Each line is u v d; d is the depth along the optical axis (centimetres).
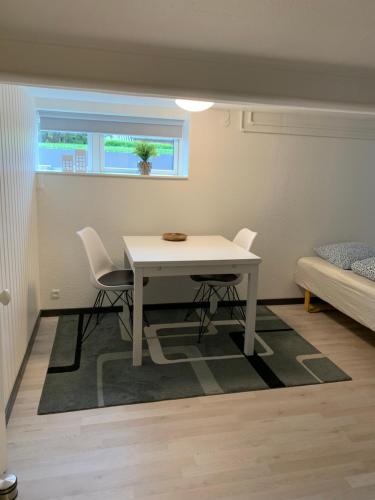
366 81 189
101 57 157
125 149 389
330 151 395
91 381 249
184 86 168
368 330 346
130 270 341
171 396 235
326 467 182
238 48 154
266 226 396
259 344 311
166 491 165
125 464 180
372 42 145
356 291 310
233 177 379
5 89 222
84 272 362
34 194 329
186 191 371
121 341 309
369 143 403
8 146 228
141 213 366
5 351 207
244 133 372
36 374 257
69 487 166
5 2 115
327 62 169
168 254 280
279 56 162
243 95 175
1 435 160
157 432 203
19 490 163
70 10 120
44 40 148
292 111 366
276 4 114
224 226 387
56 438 196
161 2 114
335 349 307
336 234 417
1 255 206
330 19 125
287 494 166
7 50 149
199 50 156
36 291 337
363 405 233
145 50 157
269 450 192
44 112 351
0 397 158
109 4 116
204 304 394
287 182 392
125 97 340
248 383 252
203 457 186
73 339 311
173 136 386
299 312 390
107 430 204
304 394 243
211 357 286
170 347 300
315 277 371
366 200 416
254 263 275
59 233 351
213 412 222
